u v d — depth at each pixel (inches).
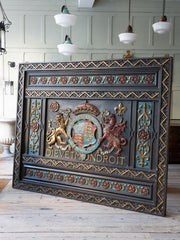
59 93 139.3
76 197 134.3
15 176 148.8
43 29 248.7
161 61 116.3
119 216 115.5
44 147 143.7
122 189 125.6
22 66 148.4
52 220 109.5
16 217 111.3
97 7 247.8
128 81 124.5
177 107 250.7
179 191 147.7
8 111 253.9
